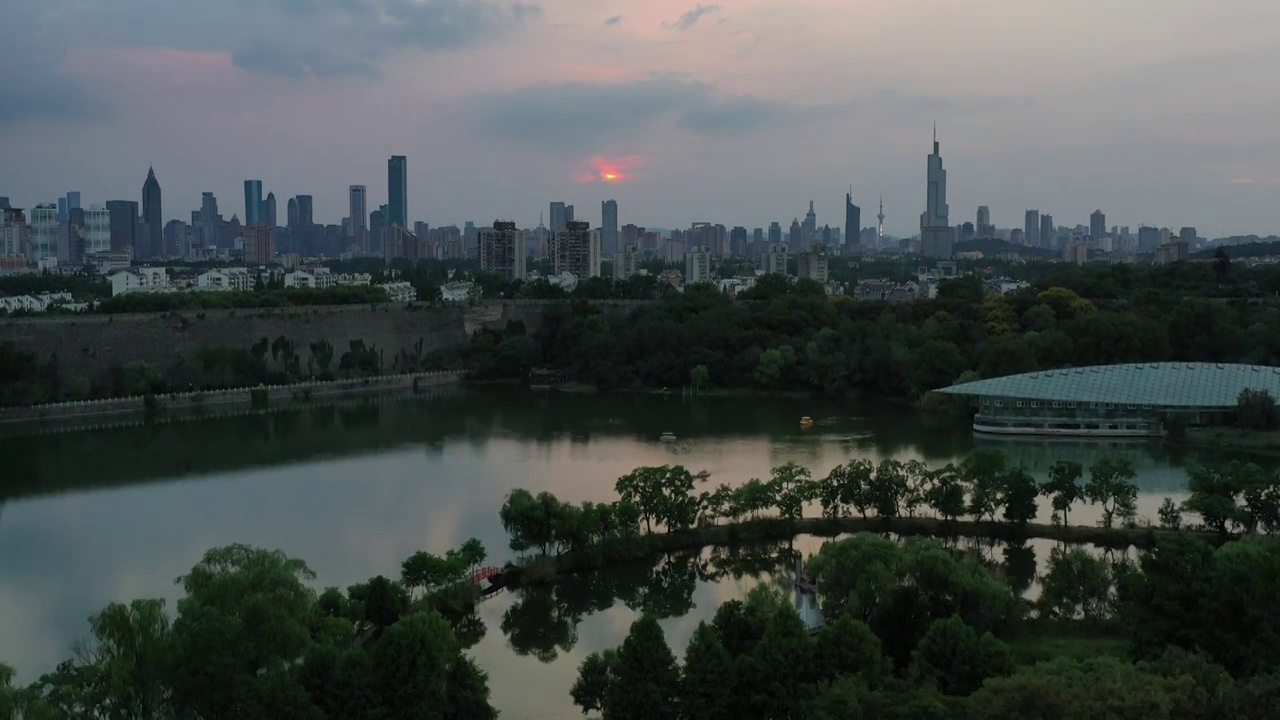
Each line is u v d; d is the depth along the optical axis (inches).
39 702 3924.7
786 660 4653.1
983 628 5447.8
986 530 7849.4
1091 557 6378.0
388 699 4500.5
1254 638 4790.8
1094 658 4778.5
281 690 4328.3
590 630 6466.5
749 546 7815.0
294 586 4840.1
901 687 4404.5
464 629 6466.5
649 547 7480.3
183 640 4463.6
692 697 4581.7
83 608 6717.5
